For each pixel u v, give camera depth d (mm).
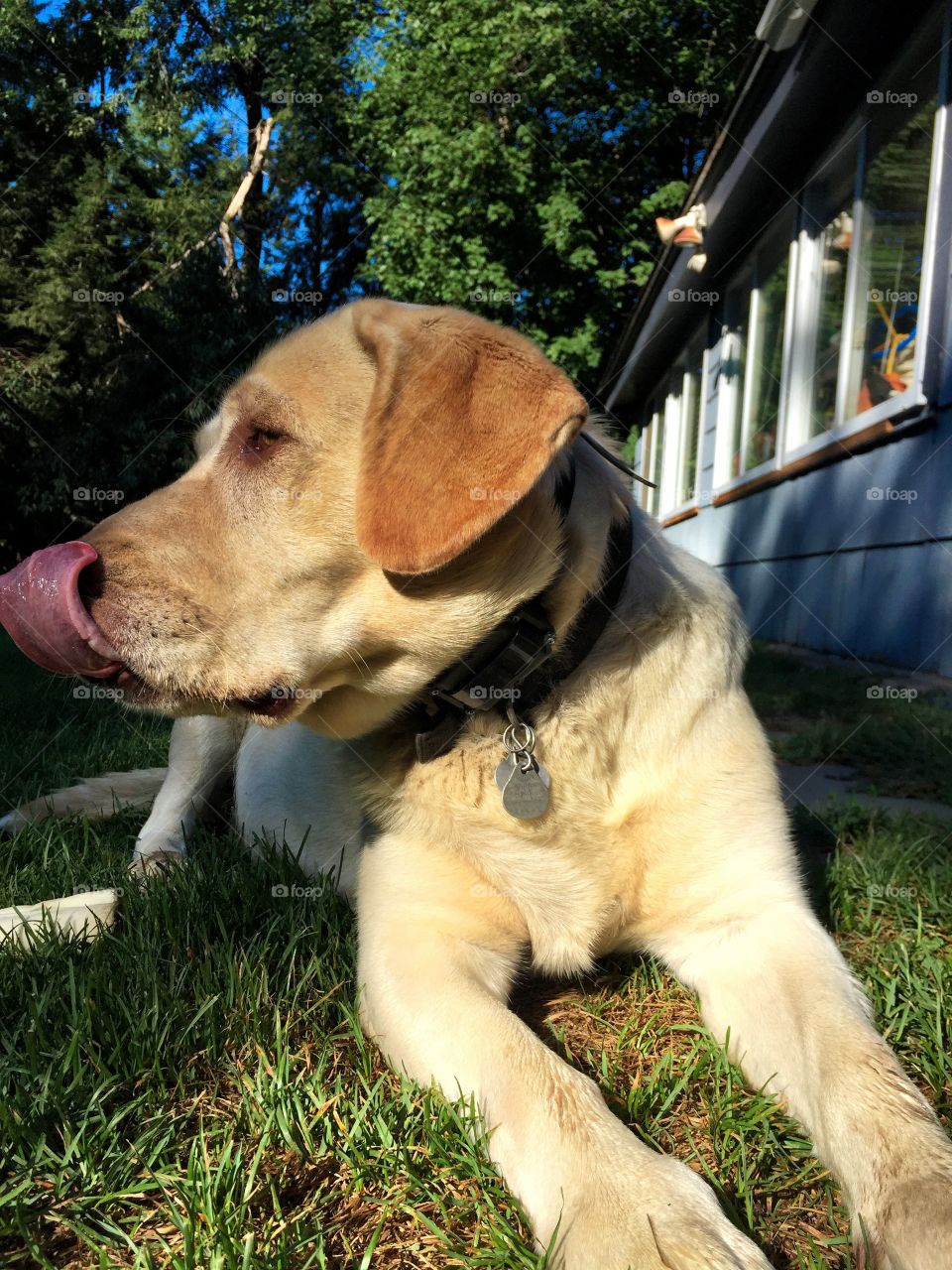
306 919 625
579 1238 357
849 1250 369
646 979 588
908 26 1655
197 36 6078
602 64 4793
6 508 5117
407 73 4836
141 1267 345
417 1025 471
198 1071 471
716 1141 426
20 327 5367
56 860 770
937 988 531
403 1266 357
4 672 1864
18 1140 405
